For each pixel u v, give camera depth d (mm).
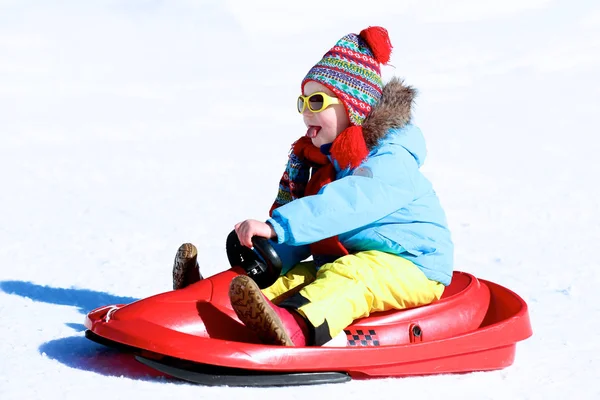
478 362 9367
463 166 27594
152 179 25156
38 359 8789
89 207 20719
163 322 8406
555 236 18469
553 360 10102
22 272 14000
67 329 10289
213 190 23453
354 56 10312
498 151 30484
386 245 9562
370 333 9266
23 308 11469
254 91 46875
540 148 30844
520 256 16672
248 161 28734
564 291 14023
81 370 8430
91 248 16234
